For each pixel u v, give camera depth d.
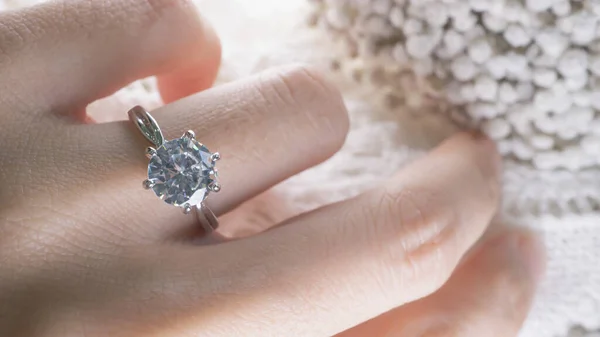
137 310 0.13
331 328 0.14
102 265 0.14
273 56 0.17
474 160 0.15
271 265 0.14
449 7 0.14
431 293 0.15
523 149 0.15
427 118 0.16
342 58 0.17
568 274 0.16
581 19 0.14
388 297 0.14
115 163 0.14
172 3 0.14
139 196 0.14
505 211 0.16
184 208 0.14
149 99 0.16
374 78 0.16
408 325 0.15
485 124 0.15
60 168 0.14
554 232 0.16
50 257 0.14
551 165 0.15
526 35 0.14
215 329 0.14
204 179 0.14
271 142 0.14
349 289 0.14
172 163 0.14
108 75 0.14
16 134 0.14
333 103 0.14
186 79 0.15
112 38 0.14
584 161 0.15
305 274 0.14
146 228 0.14
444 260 0.14
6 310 0.13
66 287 0.13
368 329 0.15
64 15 0.14
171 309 0.14
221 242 0.14
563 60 0.14
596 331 0.17
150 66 0.15
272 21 0.18
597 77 0.14
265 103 0.14
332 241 0.14
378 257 0.14
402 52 0.15
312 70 0.14
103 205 0.14
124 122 0.14
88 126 0.14
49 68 0.14
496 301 0.16
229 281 0.14
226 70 0.17
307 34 0.17
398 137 0.16
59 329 0.13
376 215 0.14
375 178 0.16
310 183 0.16
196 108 0.14
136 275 0.14
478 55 0.14
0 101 0.14
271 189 0.16
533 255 0.16
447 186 0.14
